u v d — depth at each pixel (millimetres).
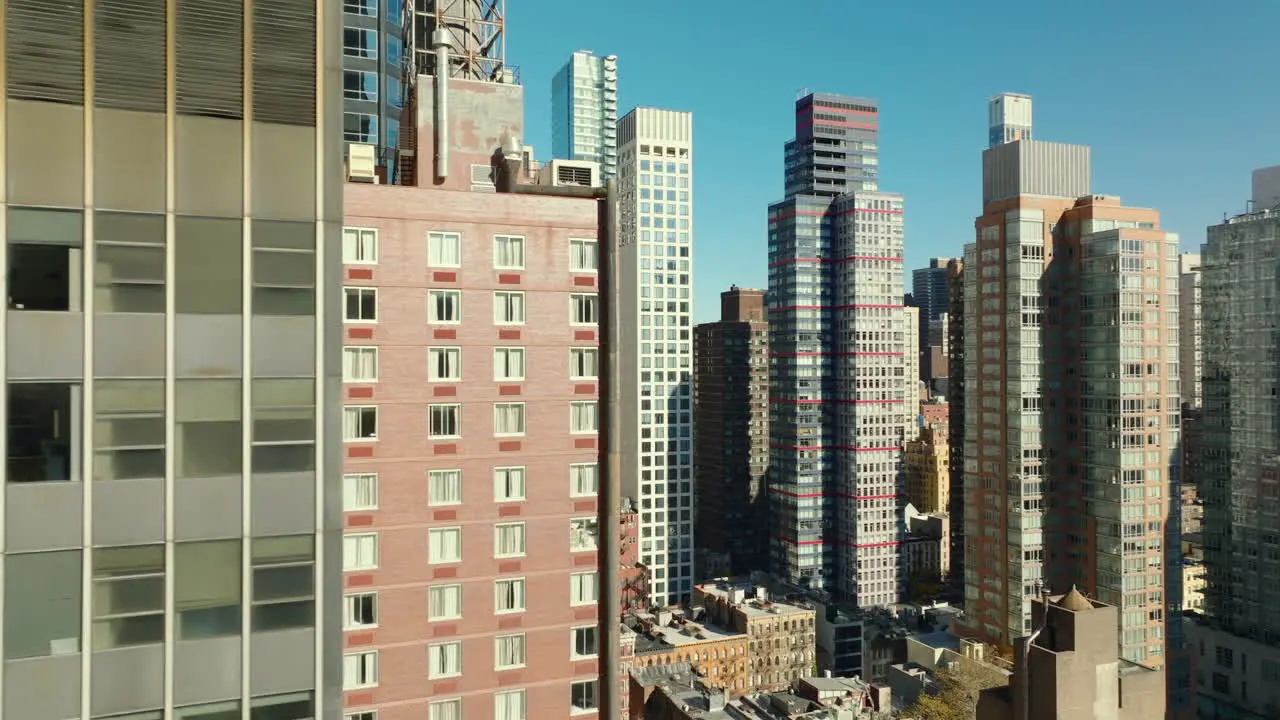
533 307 48625
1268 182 182500
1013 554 158625
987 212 167000
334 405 28875
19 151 25484
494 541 47656
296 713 28281
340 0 29312
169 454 26766
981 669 136250
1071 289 159750
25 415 25172
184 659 26828
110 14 26500
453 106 54031
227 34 27797
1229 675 162750
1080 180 169500
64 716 25375
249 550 27688
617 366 49656
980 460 166750
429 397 46656
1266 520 161000
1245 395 166000
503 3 63812
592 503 49562
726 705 130375
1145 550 150500
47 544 25250
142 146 26781
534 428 48500
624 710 150625
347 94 94562
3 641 24766
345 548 45250
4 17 25469
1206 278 177125
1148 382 151500
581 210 49625
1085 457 156500
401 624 45906
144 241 26719
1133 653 149125
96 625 25797
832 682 150250
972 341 169250
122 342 26281
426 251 46719
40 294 25578
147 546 26453
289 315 28375
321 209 28797
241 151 27906
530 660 48062
